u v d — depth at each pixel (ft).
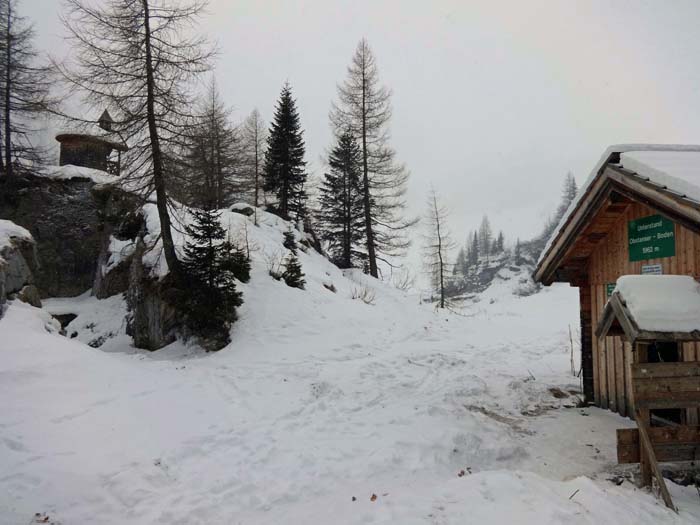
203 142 51.49
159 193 47.75
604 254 25.94
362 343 45.03
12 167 77.00
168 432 21.11
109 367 28.86
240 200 116.57
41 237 72.95
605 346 25.95
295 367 35.01
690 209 16.19
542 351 42.88
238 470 17.74
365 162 93.97
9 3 77.51
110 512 14.39
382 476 17.47
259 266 58.80
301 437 21.27
